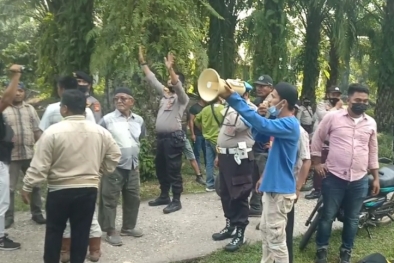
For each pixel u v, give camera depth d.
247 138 4.98
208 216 6.20
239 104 3.33
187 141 7.99
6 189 4.79
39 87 10.82
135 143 5.10
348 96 4.59
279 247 3.83
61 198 3.73
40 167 3.63
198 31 7.91
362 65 14.19
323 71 14.70
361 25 12.91
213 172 7.55
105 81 8.07
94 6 8.65
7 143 4.70
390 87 13.05
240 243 5.03
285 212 3.81
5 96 4.30
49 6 9.78
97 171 3.88
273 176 3.78
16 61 14.38
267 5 9.40
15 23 18.06
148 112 7.91
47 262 3.88
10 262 4.60
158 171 6.53
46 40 9.42
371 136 4.67
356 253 5.07
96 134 3.88
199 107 8.30
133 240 5.26
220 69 10.45
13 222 5.59
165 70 7.12
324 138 4.66
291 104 3.70
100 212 5.05
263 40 9.21
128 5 7.16
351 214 4.65
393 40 12.77
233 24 10.57
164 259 4.75
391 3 12.64
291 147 3.72
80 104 3.83
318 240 4.73
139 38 7.12
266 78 5.48
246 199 5.04
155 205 6.61
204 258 4.83
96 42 7.68
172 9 7.25
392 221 6.04
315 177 6.99
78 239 3.89
